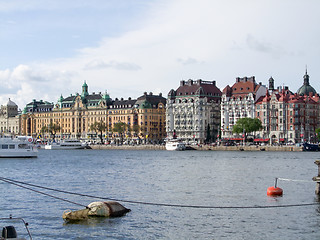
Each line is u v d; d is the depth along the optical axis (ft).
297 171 399.44
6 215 205.16
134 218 198.80
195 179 338.13
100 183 315.78
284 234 174.70
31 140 635.66
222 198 247.29
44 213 208.74
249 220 195.31
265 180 327.47
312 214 204.95
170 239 169.99
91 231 179.22
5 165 489.67
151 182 320.29
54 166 477.77
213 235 174.40
